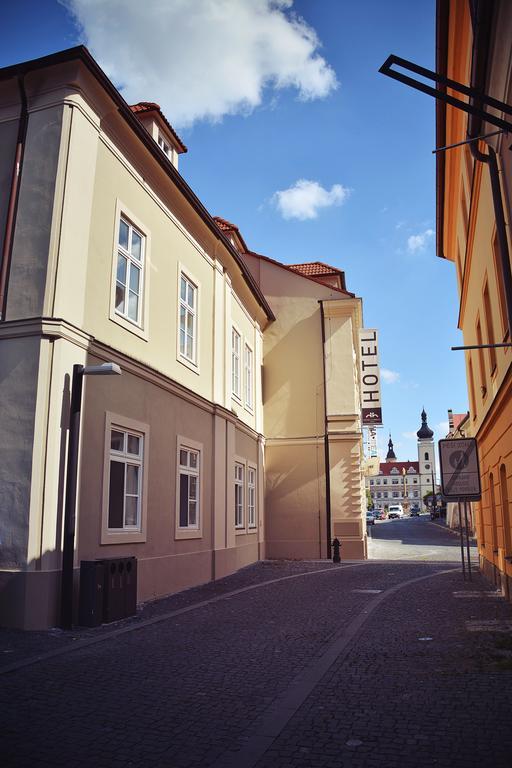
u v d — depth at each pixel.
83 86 11.41
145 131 13.23
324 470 25.19
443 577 16.86
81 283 11.08
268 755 4.49
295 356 26.22
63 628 9.41
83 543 10.57
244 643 8.40
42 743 4.73
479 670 6.70
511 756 4.41
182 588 14.64
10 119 11.55
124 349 12.70
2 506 9.73
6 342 10.30
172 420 14.79
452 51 12.59
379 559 24.73
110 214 12.45
